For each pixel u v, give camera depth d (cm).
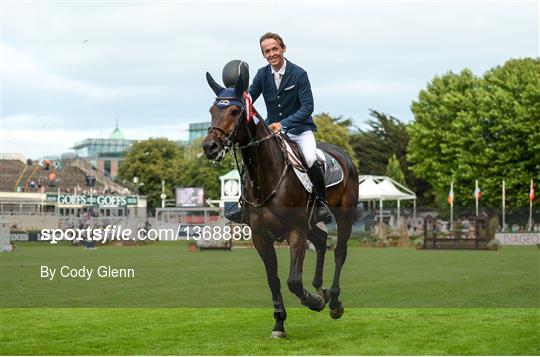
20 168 6500
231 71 783
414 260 2141
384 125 8050
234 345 752
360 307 1073
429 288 1323
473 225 2923
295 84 863
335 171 909
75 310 1041
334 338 794
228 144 739
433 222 2989
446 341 771
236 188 4897
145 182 8881
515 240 2767
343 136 7875
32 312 1016
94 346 753
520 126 5219
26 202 4109
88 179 6231
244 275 1592
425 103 6366
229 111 743
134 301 1135
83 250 2580
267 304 1119
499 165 5406
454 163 5884
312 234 934
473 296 1195
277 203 769
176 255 2298
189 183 8444
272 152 776
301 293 766
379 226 3341
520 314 987
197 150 9350
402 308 1059
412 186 7506
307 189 804
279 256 1619
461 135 5769
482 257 2241
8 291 1284
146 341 782
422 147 6288
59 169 6994
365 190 3866
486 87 5894
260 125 775
